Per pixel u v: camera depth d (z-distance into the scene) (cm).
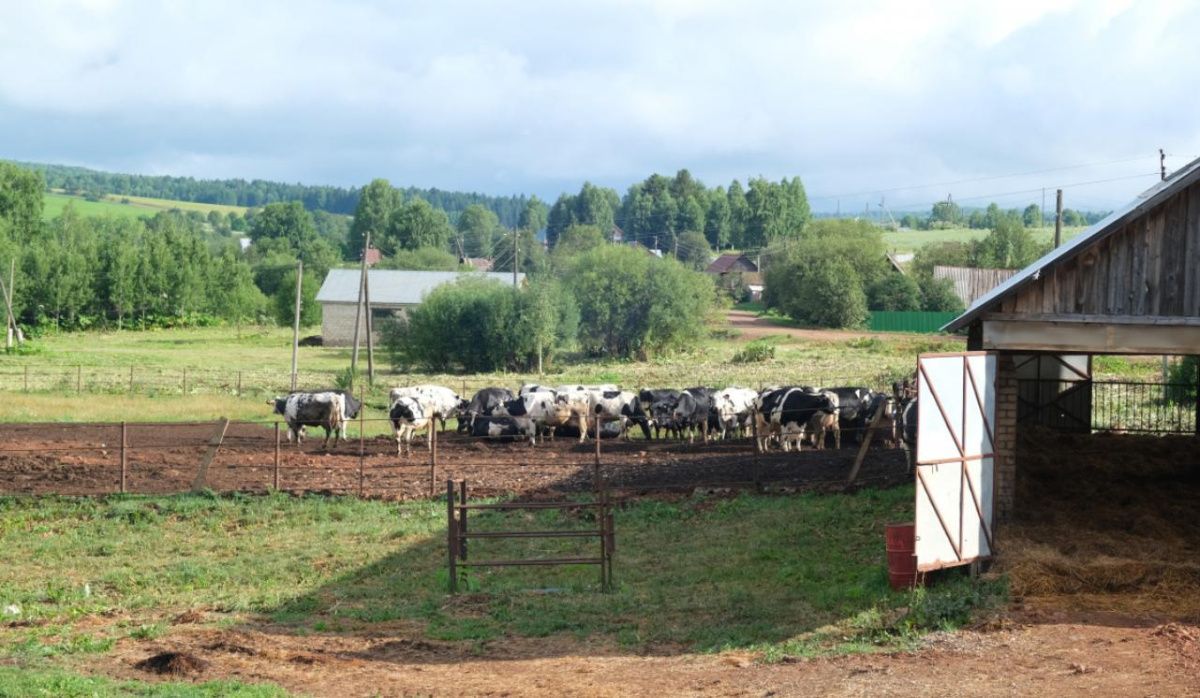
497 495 2358
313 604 1608
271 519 2181
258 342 8962
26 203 14138
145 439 3153
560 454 2939
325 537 2045
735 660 1294
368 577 1778
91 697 1057
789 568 1736
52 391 4556
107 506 2255
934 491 1570
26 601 1620
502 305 6456
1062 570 1556
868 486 2331
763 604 1549
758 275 14162
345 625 1503
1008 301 1717
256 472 2630
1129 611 1420
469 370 6588
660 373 5969
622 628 1472
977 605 1464
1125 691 1107
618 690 1186
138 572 1812
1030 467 2266
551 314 6538
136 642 1381
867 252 10250
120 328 10431
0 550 1945
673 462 2734
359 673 1267
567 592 1661
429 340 6550
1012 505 1811
